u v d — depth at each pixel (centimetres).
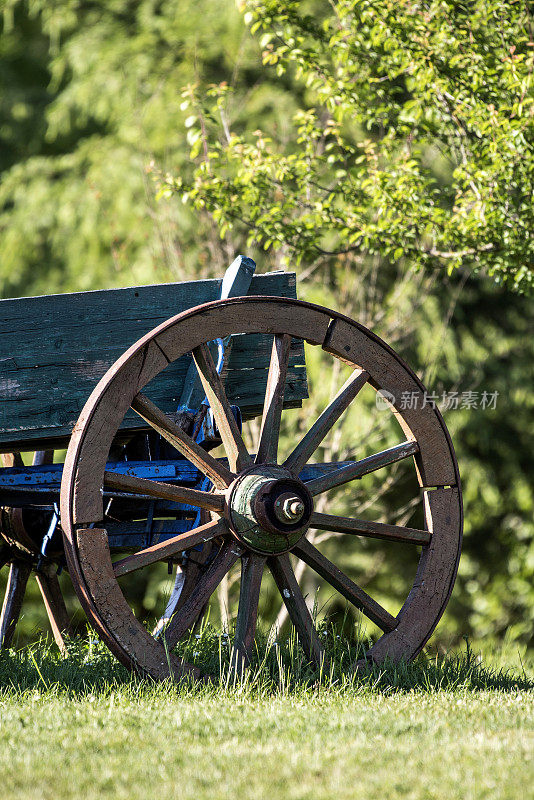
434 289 4094
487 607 4584
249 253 3569
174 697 1427
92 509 1477
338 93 2706
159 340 1548
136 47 4494
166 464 1700
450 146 2808
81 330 1659
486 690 1628
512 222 2475
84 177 4650
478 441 4494
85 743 1163
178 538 1557
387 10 2480
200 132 2833
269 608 4022
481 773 1046
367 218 2767
